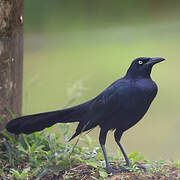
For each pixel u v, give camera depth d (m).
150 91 7.18
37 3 34.69
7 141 7.60
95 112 7.26
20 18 7.91
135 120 7.33
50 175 7.03
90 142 8.32
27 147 7.82
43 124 7.34
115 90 7.16
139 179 6.94
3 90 7.73
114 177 6.97
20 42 8.00
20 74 8.07
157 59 7.32
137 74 7.32
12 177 6.93
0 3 7.50
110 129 7.37
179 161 7.91
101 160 7.82
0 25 7.55
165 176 7.13
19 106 8.11
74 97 8.67
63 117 7.36
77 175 7.01
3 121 7.79
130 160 7.81
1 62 7.65
